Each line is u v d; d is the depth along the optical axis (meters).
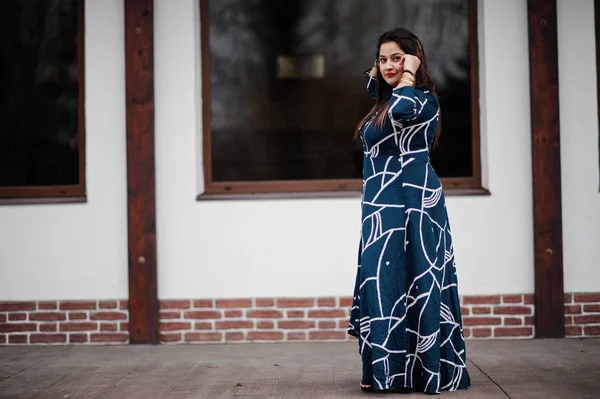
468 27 5.18
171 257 5.13
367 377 3.60
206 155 5.25
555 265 5.00
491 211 5.05
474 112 5.16
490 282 5.05
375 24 5.21
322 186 5.20
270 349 4.87
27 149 5.32
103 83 5.16
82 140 5.26
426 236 3.54
